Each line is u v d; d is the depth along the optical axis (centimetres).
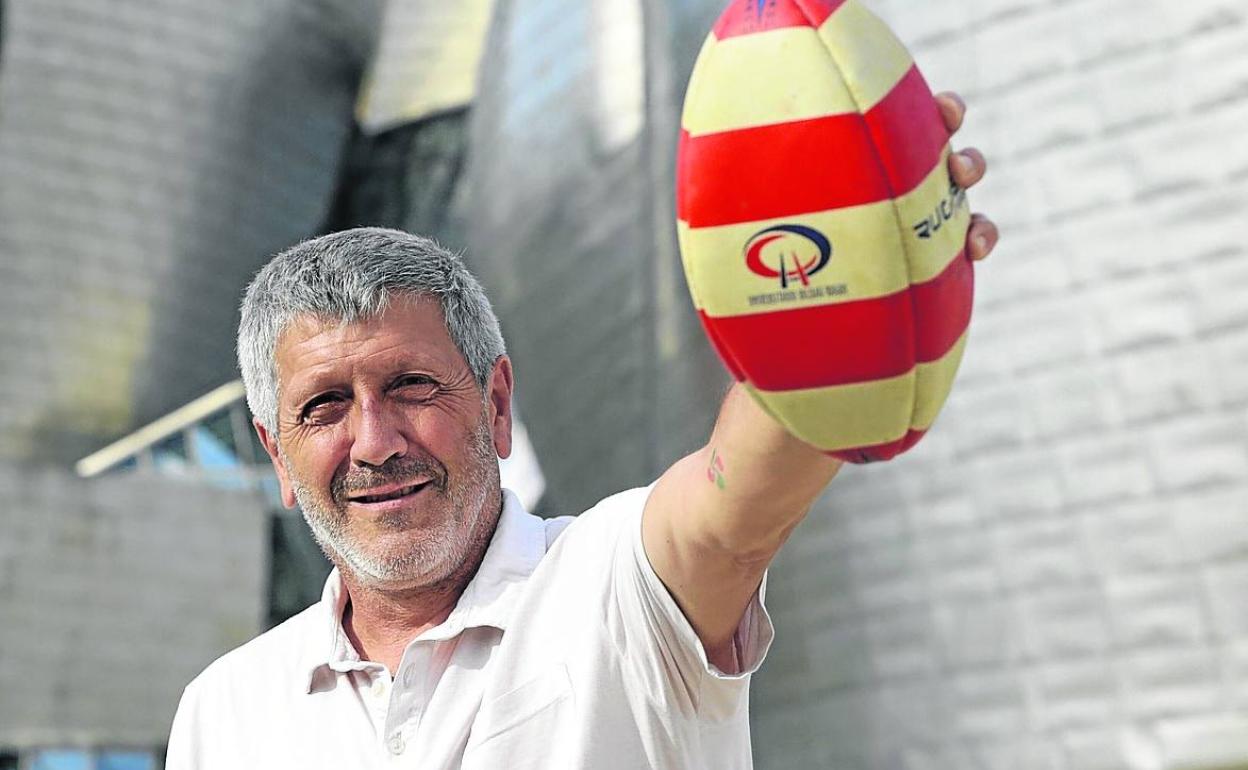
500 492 205
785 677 1448
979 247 129
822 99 122
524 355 1870
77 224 2067
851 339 124
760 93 123
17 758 2120
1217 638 1223
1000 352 1333
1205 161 1267
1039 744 1285
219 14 2075
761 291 124
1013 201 1334
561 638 180
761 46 125
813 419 129
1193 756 1220
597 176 1758
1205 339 1255
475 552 198
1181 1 1282
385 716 190
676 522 163
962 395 1346
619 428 1714
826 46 124
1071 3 1324
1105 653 1266
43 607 2142
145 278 2102
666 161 1652
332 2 2089
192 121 2089
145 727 2166
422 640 188
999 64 1348
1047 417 1309
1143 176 1288
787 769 1441
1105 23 1309
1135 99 1294
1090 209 1305
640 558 169
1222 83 1266
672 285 1636
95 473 2200
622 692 174
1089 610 1277
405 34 2091
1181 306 1266
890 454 133
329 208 2175
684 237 127
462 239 2027
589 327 1758
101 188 2069
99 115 2056
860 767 1380
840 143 121
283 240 2172
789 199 122
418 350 191
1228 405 1243
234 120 2103
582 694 174
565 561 187
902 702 1362
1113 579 1270
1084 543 1286
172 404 2184
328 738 194
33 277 2066
